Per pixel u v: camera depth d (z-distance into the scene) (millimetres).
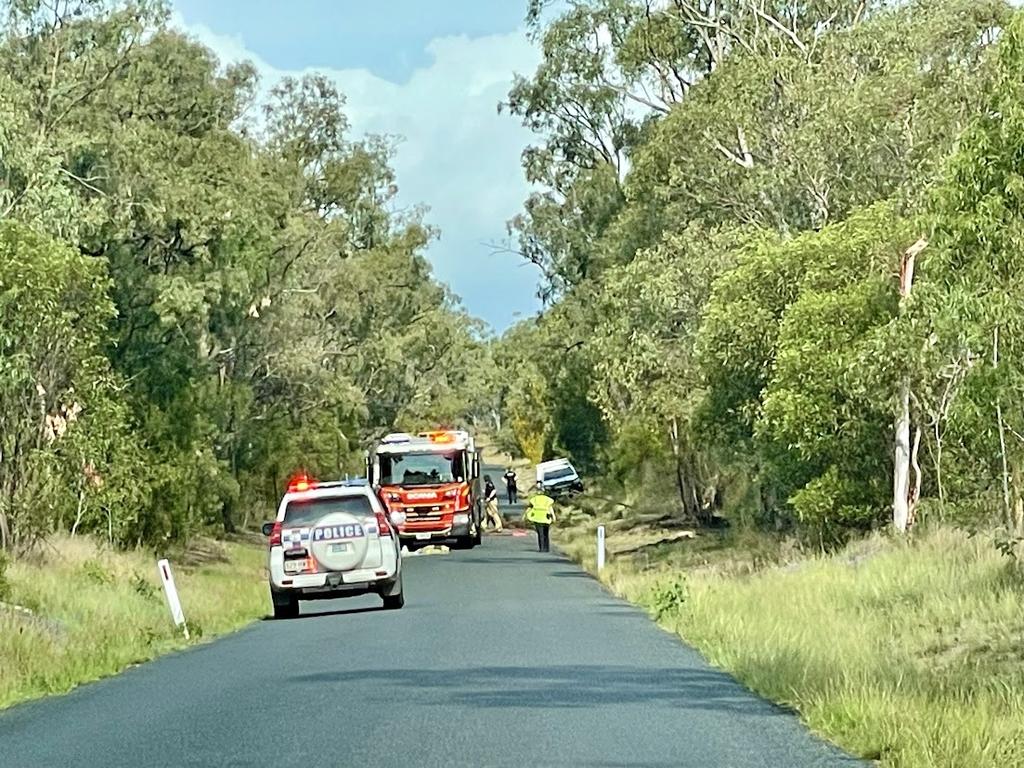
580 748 11047
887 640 18484
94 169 40906
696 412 40188
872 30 40875
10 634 18781
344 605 29922
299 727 12359
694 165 43062
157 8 41969
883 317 32781
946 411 29562
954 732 10617
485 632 21375
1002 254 21672
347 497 27406
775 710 13062
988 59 34500
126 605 25875
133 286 43188
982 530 28312
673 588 24500
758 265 35281
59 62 41000
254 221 44688
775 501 42500
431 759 10602
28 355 31609
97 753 11383
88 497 36594
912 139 36625
